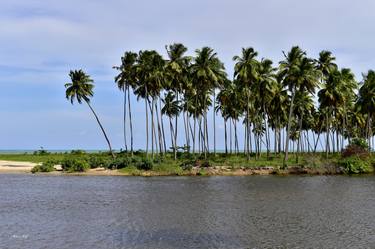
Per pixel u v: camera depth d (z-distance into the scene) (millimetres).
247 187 50906
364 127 115625
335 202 37500
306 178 63781
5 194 45250
